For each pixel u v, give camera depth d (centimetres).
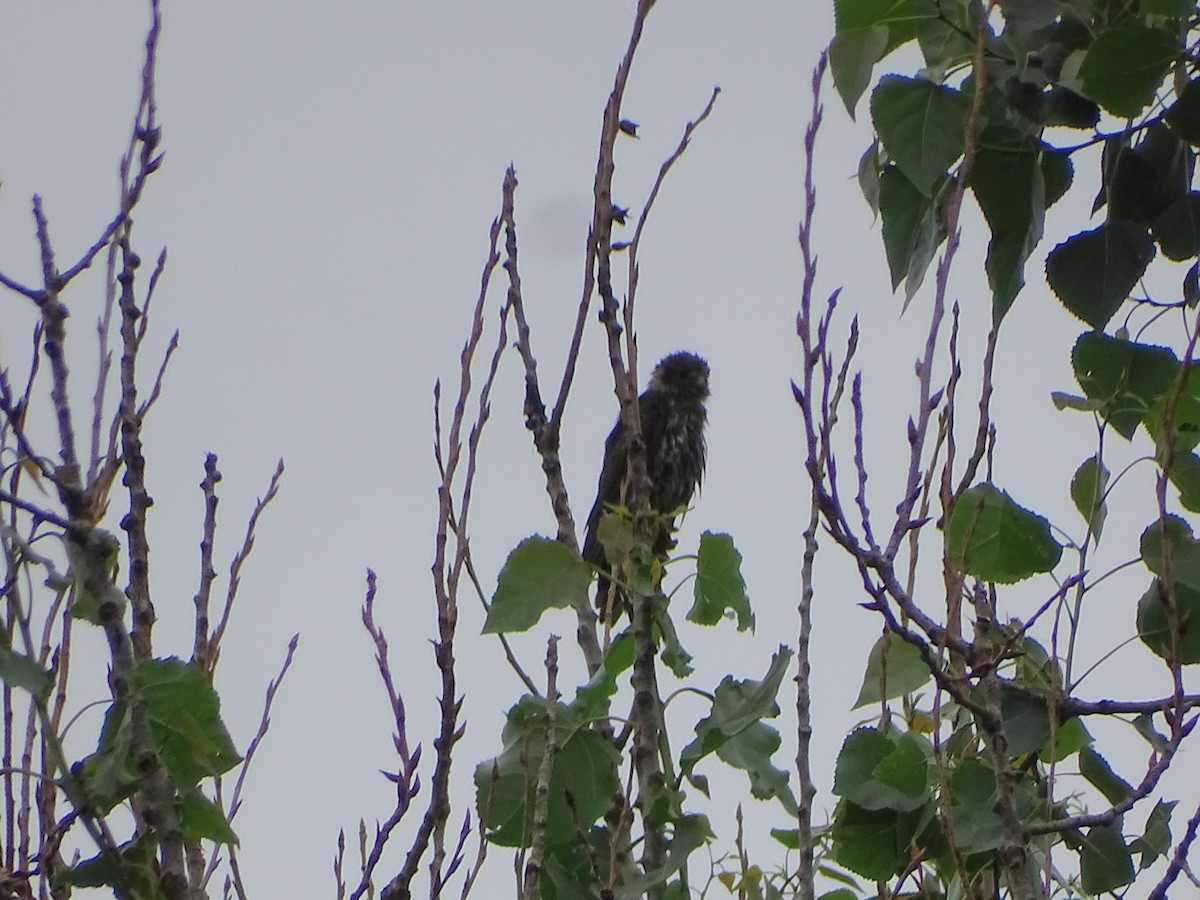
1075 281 688
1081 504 686
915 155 669
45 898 662
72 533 645
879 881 714
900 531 616
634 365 787
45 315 679
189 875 714
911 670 747
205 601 821
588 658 831
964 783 688
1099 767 713
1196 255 701
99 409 809
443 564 709
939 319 621
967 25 679
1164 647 667
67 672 772
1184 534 665
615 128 815
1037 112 677
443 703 680
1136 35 628
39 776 634
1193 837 586
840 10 677
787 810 736
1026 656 696
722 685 760
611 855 729
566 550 778
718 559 790
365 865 676
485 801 745
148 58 784
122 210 766
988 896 702
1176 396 602
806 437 599
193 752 650
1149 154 700
